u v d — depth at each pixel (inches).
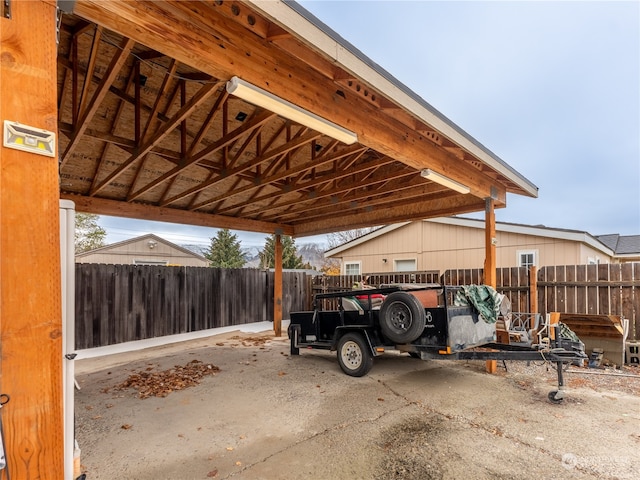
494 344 203.8
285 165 255.1
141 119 189.0
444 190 231.6
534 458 117.8
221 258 1107.9
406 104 132.3
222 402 173.5
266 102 108.6
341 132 132.1
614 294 243.6
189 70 163.2
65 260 69.5
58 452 60.5
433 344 185.3
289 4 87.3
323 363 248.4
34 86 59.6
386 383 201.3
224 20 96.7
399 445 128.4
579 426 141.6
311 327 260.2
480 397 177.0
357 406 166.4
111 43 142.5
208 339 361.1
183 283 378.6
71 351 69.9
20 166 57.8
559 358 168.4
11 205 56.7
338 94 132.7
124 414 159.6
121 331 326.3
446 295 183.6
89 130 156.3
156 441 133.6
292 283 485.4
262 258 1149.7
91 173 236.7
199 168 253.6
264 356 272.8
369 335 211.6
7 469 55.1
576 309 256.5
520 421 147.4
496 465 114.0
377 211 325.1
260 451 125.6
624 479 105.3
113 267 324.8
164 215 304.0
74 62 141.9
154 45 85.9
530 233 430.3
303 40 93.5
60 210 68.6
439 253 506.3
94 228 832.3
